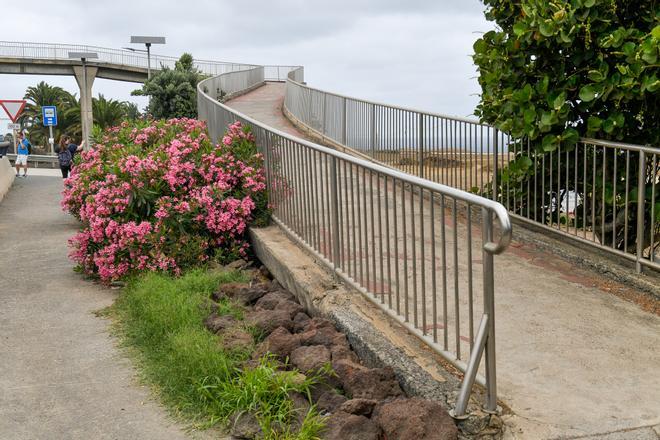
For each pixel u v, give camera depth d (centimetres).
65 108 7519
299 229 779
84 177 1038
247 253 905
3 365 586
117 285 853
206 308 675
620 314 568
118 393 522
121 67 6644
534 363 476
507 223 369
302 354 514
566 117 710
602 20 682
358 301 603
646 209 689
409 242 780
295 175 782
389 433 397
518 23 714
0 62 6362
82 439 452
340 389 475
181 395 501
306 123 2056
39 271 949
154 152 972
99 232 868
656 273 653
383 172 514
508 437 390
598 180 723
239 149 947
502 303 595
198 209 879
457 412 397
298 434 418
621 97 672
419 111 1078
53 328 685
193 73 4597
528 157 784
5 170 2142
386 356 484
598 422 398
